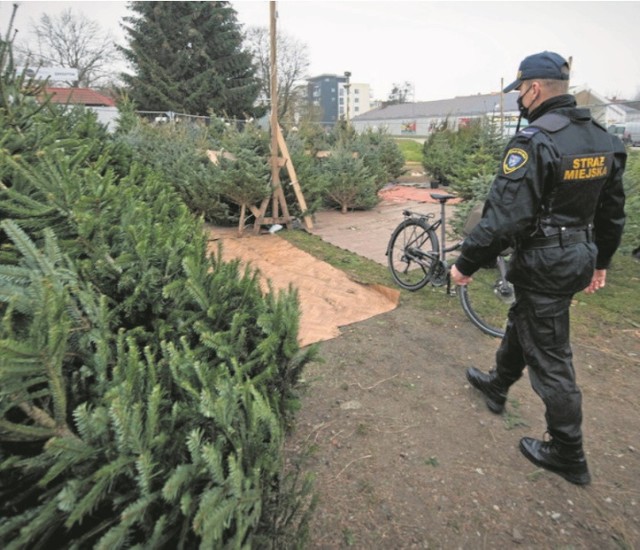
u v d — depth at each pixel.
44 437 1.10
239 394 1.33
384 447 2.39
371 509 2.00
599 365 3.24
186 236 2.29
